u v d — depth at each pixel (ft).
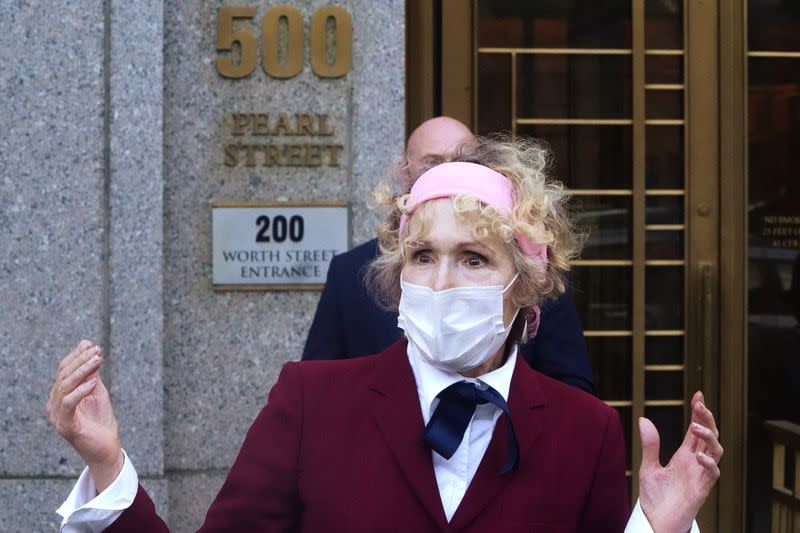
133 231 14.37
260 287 14.74
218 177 14.74
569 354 11.43
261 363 14.80
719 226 17.35
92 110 14.34
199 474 14.70
